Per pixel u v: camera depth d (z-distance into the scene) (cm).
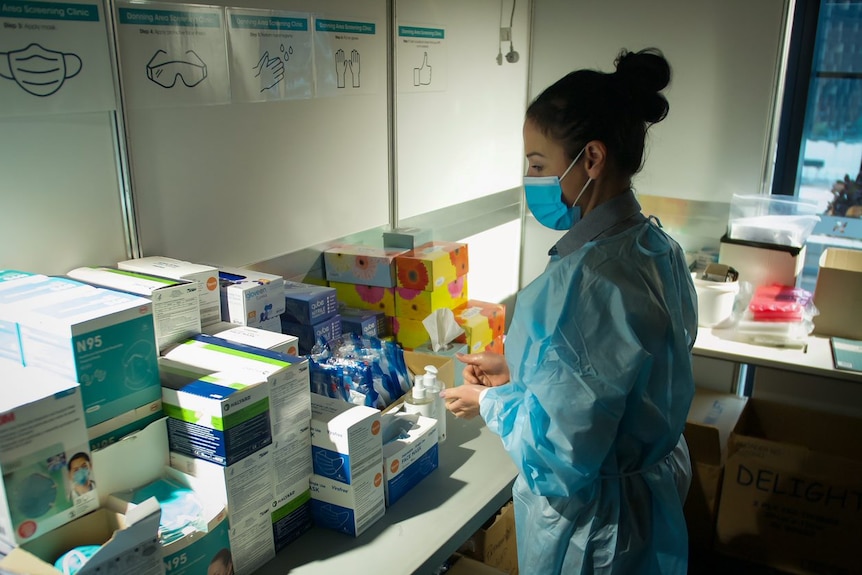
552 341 121
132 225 150
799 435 265
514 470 156
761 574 250
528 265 333
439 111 251
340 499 131
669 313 126
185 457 118
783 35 264
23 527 95
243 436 116
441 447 167
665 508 137
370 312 197
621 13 290
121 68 143
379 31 214
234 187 174
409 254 200
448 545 132
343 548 129
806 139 302
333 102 201
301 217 197
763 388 299
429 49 239
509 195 311
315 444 131
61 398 97
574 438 117
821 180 307
